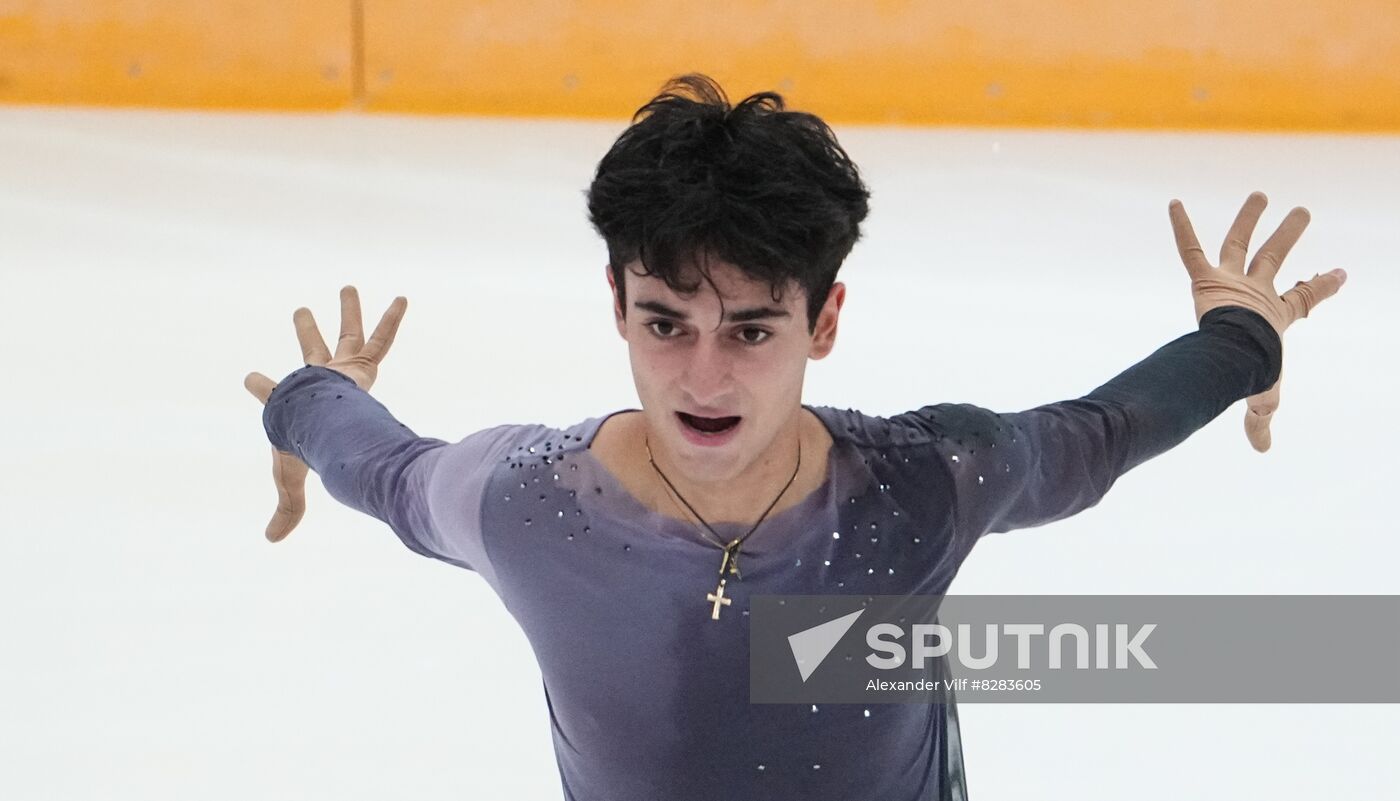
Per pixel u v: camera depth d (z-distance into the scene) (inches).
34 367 693.3
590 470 257.4
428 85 1315.2
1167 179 1146.7
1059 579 501.4
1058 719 432.8
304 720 425.1
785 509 253.9
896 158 1198.3
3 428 620.7
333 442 295.7
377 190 1052.5
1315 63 1325.0
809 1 1306.6
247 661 453.7
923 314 790.5
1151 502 561.9
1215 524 544.7
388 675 448.5
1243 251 323.3
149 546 522.0
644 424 259.1
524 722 426.6
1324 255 933.2
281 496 342.3
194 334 744.3
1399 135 1327.5
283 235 931.3
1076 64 1323.8
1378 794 399.2
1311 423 641.0
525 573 260.1
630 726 264.2
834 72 1317.7
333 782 397.7
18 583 494.9
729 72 1314.0
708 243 219.9
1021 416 275.0
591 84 1316.4
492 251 899.4
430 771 403.2
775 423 238.8
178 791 393.4
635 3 1304.1
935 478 258.7
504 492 259.6
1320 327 776.3
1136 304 822.5
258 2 1296.8
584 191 243.9
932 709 287.7
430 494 270.5
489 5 1302.9
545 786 397.4
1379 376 701.3
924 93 1323.8
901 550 257.8
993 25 1316.4
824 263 230.2
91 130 1211.9
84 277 836.6
